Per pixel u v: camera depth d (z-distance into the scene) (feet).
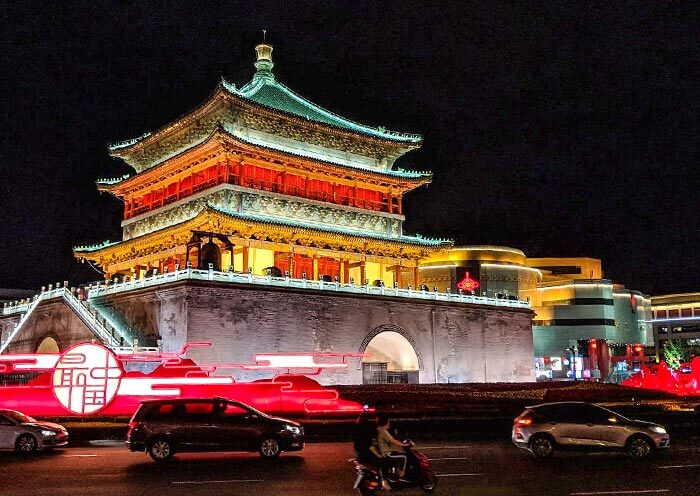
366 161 250.37
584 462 81.66
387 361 225.76
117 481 67.31
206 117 221.05
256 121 221.25
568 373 345.10
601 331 382.83
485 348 238.89
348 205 237.45
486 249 356.59
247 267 204.33
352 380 198.49
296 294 191.11
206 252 186.19
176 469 76.07
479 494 59.72
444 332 226.99
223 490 61.67
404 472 58.65
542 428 85.61
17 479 68.95
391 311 212.84
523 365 251.39
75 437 109.70
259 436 84.69
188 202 223.10
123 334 189.47
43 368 142.10
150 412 84.89
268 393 146.92
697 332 449.06
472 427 124.67
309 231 211.20
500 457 87.15
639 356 386.73
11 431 91.81
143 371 171.32
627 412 141.08
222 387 147.02
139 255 238.48
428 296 224.33
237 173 212.23
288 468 76.59
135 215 255.70
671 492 60.34
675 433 119.03
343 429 117.08
